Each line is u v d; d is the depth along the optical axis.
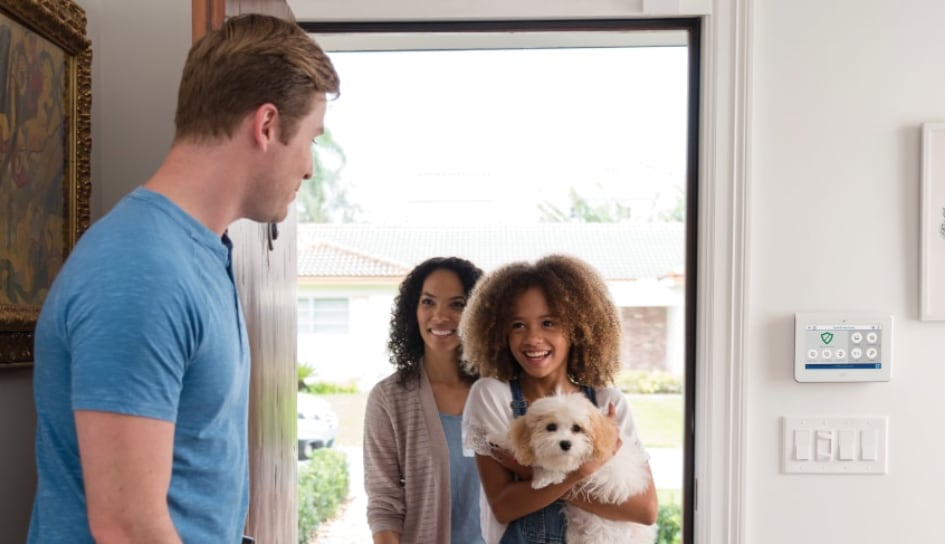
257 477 1.61
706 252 2.05
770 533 2.04
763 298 2.04
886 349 2.01
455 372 2.63
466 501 2.61
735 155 2.03
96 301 0.94
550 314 2.53
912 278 2.03
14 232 1.32
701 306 2.07
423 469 2.62
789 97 2.04
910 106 2.03
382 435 2.65
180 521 1.06
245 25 1.12
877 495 2.03
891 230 2.03
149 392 0.94
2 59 1.28
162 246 1.00
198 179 1.09
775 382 2.04
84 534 1.02
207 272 1.06
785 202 2.04
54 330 0.98
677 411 5.33
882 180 2.03
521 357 2.53
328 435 5.04
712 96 2.04
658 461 5.18
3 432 1.38
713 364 2.04
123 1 1.81
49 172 1.44
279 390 1.81
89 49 1.57
